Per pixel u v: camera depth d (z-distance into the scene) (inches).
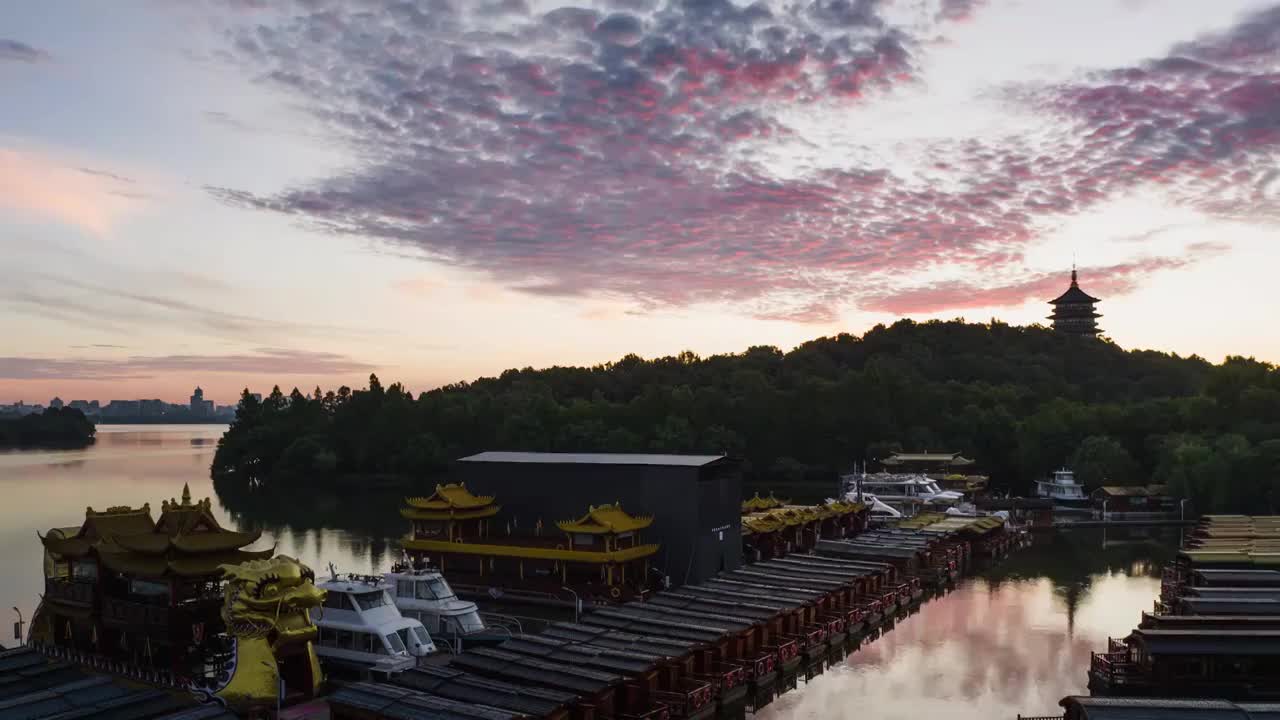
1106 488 6486.2
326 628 2240.4
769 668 2364.7
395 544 4901.6
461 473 3767.2
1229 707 1610.5
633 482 3440.0
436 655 2322.8
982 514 5787.4
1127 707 1622.8
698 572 3331.7
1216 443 6304.1
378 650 2176.4
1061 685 2359.7
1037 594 3641.7
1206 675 2151.8
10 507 6284.5
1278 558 3198.8
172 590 2001.7
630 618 2559.1
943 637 2910.9
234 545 2100.1
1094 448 6993.1
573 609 3157.0
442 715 1657.2
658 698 2041.1
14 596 3373.5
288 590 1849.2
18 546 4559.5
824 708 2201.0
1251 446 6220.5
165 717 1523.1
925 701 2242.9
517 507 3661.4
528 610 3164.4
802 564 3558.1
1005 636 2913.4
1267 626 2345.0
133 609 2075.5
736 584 3127.5
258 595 1820.9
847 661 2630.4
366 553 4584.2
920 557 3976.4
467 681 1902.1
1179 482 6082.7
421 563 3213.6
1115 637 2866.6
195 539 2066.9
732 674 2210.9
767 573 3348.9
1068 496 6963.6
